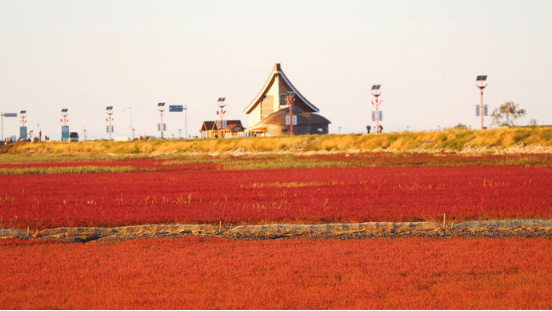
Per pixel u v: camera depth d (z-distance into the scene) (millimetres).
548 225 38688
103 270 27047
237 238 36844
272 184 72375
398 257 29328
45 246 34219
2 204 53312
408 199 52562
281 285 24047
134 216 43969
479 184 66562
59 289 23719
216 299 21969
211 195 59906
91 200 56219
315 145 177250
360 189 63406
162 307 21000
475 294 22359
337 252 31047
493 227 38500
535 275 25328
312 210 46188
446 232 37562
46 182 82375
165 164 136000
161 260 29234
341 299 21906
